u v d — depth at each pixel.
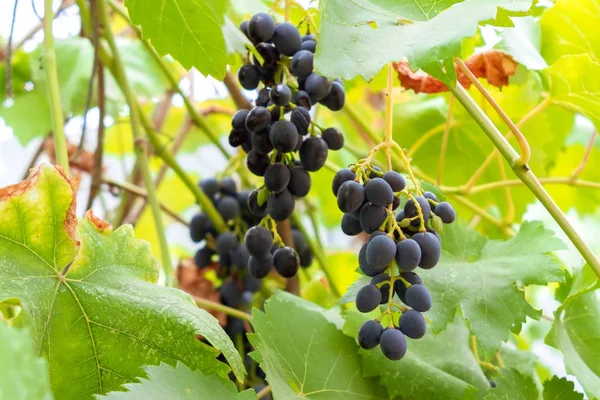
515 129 0.83
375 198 0.80
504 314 0.86
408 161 0.84
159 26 0.88
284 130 0.83
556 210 0.84
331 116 1.51
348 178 0.82
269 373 0.83
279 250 0.88
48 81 0.90
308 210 1.22
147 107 1.53
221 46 0.88
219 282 1.13
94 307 0.80
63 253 0.81
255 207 0.88
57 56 1.25
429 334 0.94
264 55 0.86
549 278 0.87
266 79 0.88
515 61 0.99
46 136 1.25
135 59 1.34
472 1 0.80
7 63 1.05
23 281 0.79
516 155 0.84
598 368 0.93
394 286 0.82
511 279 0.87
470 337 0.95
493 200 1.17
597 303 0.95
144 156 1.06
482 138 1.15
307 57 0.84
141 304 0.81
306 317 0.89
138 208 1.23
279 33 0.85
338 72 0.78
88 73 1.26
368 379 0.89
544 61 1.00
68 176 0.83
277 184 0.85
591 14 0.98
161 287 0.83
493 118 1.12
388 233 0.81
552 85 1.00
